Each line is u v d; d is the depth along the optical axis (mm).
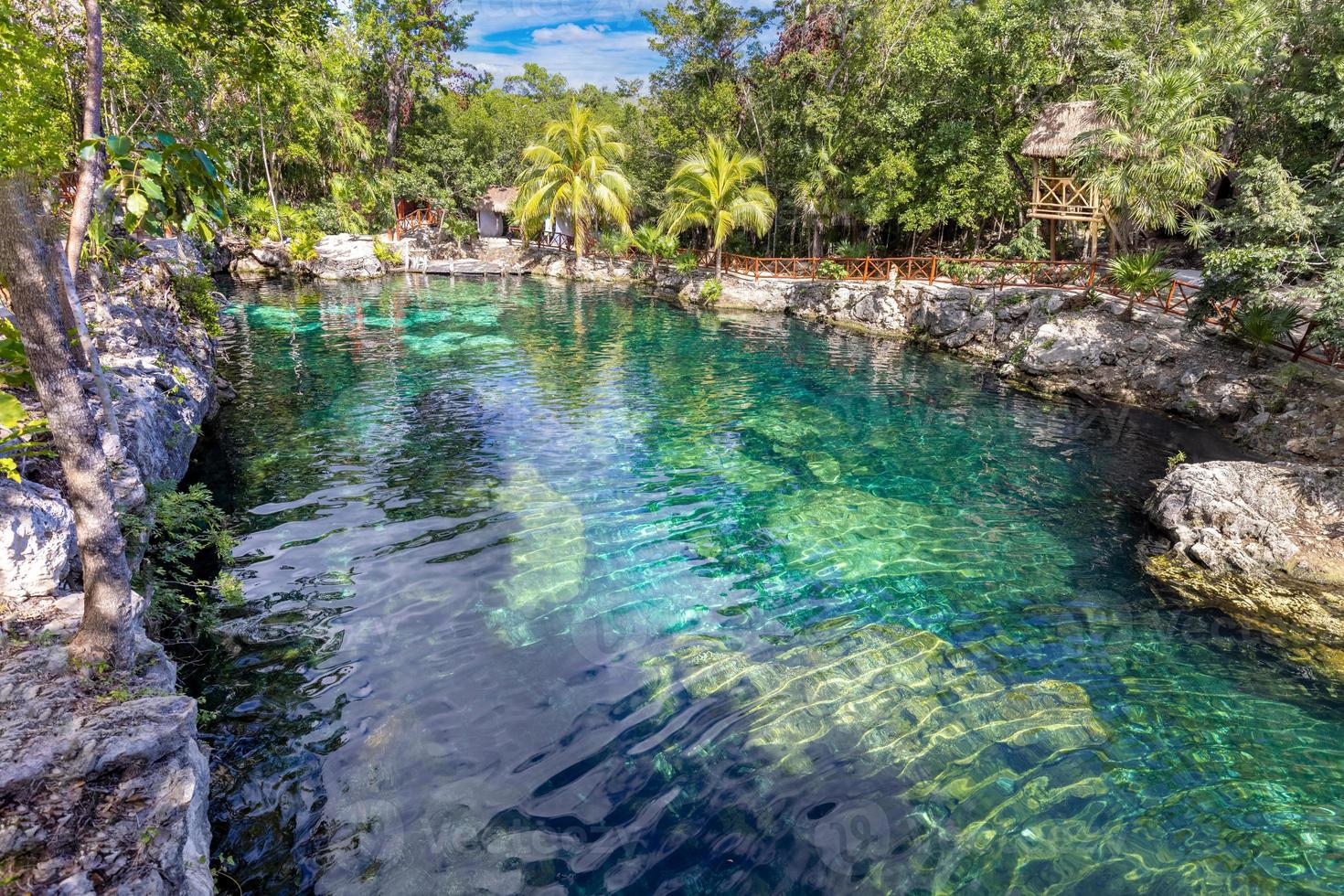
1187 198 20250
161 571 8195
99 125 7820
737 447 13930
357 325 25125
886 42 29266
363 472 11867
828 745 6145
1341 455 12617
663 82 38406
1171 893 4859
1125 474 13055
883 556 9797
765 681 6992
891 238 37188
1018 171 29109
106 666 4855
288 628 7484
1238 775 5988
